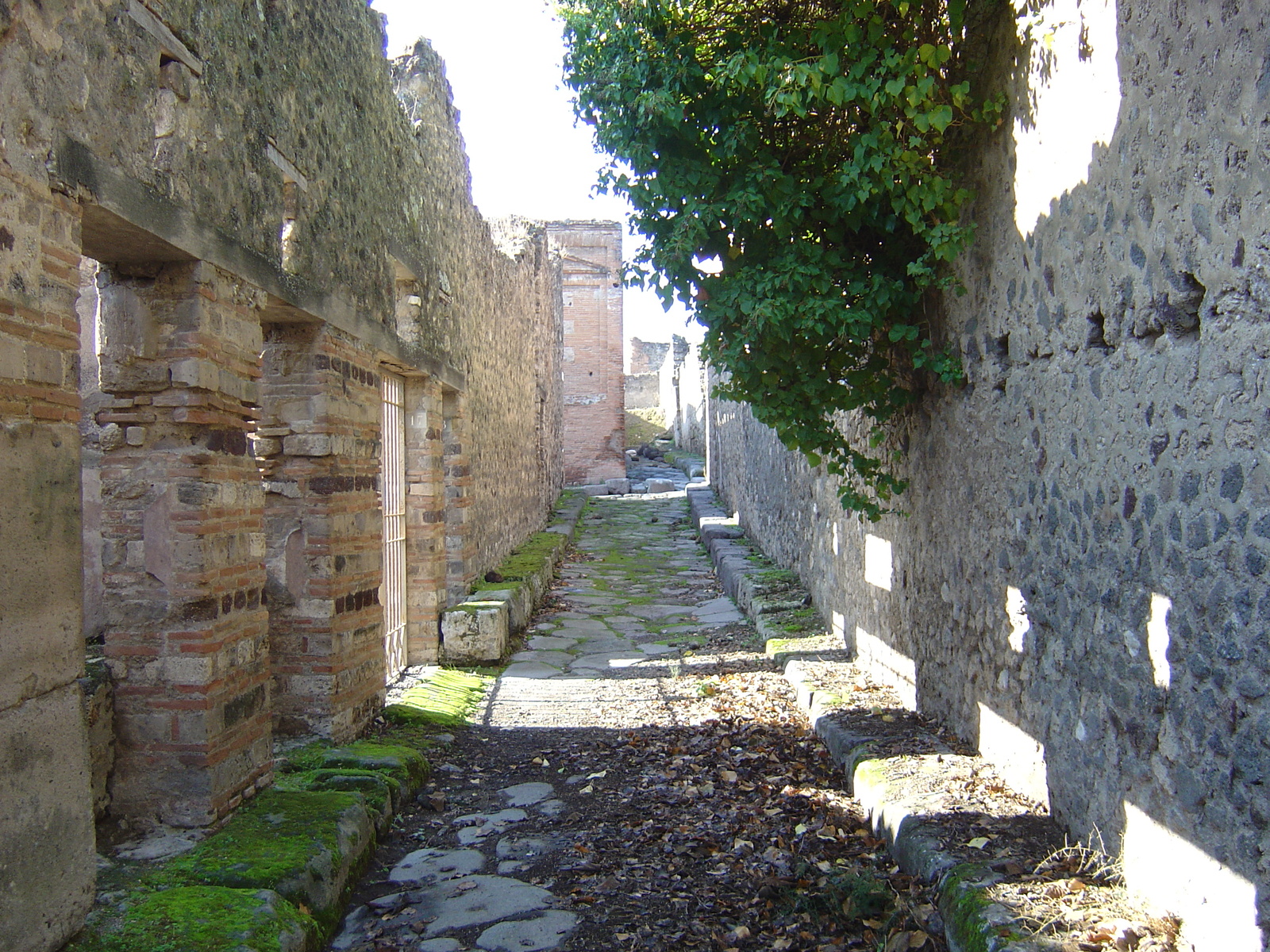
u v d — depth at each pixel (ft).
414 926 11.30
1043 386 11.60
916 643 17.25
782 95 13.25
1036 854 10.67
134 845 11.39
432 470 25.22
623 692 22.90
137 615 11.85
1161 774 9.03
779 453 35.70
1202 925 8.34
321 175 16.22
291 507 16.72
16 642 8.21
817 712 17.98
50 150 8.80
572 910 11.73
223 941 9.09
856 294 15.05
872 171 13.80
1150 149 8.88
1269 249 7.27
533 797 15.93
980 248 13.47
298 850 11.37
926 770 13.67
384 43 20.81
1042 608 11.78
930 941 10.05
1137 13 9.05
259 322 13.46
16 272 8.32
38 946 8.38
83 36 9.33
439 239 25.90
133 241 10.80
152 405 11.85
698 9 14.88
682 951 10.69
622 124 15.03
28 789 8.29
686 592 37.35
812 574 28.84
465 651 25.41
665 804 15.25
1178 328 8.66
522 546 41.73
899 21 13.65
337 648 16.99
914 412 16.92
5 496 8.13
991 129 12.95
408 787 15.58
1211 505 8.13
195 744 11.79
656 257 15.57
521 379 43.21
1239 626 7.79
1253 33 7.33
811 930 10.98
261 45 13.76
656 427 109.81
